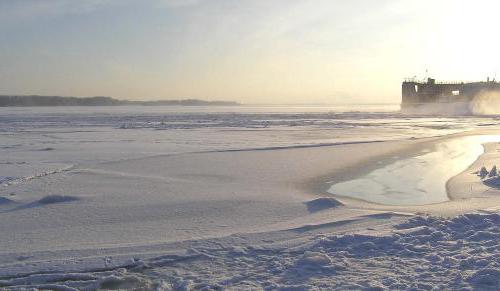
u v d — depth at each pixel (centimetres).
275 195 1209
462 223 895
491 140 2958
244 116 7869
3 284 639
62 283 646
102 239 830
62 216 987
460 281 612
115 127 4491
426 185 1407
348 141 2825
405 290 588
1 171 1598
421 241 795
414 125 4878
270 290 602
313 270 673
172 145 2598
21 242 812
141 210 1038
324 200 1100
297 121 5816
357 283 616
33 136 3328
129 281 652
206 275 666
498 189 1257
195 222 945
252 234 852
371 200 1191
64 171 1616
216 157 2027
